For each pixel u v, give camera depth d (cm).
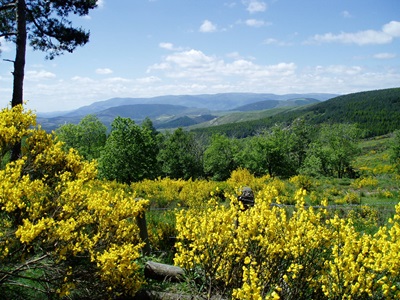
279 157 3900
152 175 3322
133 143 3134
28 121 521
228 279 361
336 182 2431
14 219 421
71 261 391
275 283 331
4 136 481
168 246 627
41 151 518
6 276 371
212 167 5144
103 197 440
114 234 431
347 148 3981
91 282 389
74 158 531
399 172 2891
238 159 4666
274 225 342
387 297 281
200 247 352
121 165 3086
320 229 331
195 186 1725
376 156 6825
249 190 498
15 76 732
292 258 340
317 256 331
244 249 344
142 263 514
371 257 311
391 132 11456
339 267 302
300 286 324
